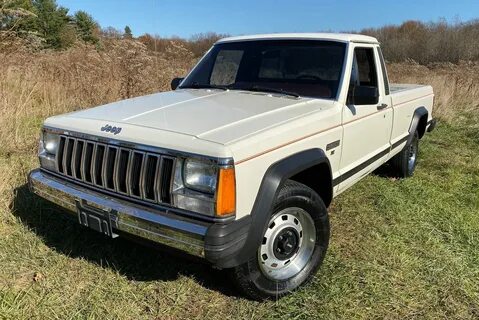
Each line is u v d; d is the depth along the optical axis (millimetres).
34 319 2674
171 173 2508
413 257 3662
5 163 4883
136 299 2938
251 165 2553
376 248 3797
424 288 3229
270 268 2965
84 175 2916
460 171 6281
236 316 2848
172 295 3012
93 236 3719
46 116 7117
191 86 4309
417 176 5992
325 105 3461
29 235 3635
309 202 3025
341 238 3980
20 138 5828
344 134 3564
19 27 9320
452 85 13492
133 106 3332
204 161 2422
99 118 3021
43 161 3258
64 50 10656
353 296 3090
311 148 3100
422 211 4672
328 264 3488
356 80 3893
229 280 3012
